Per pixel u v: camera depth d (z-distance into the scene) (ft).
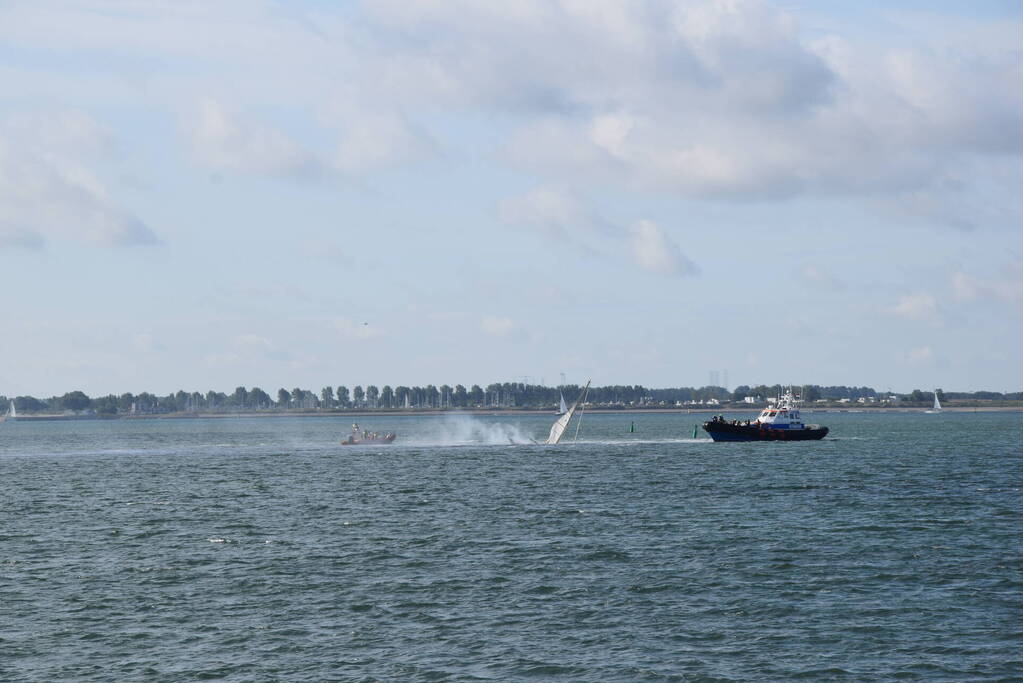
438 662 171.53
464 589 218.18
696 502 350.43
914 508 330.75
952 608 199.82
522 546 265.75
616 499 362.74
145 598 214.28
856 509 329.11
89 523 319.88
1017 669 165.78
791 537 274.57
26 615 201.98
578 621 193.67
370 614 200.03
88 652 179.22
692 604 204.54
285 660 173.58
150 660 174.70
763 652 175.11
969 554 249.55
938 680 161.58
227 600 211.82
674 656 173.37
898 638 181.68
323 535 288.51
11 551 269.85
